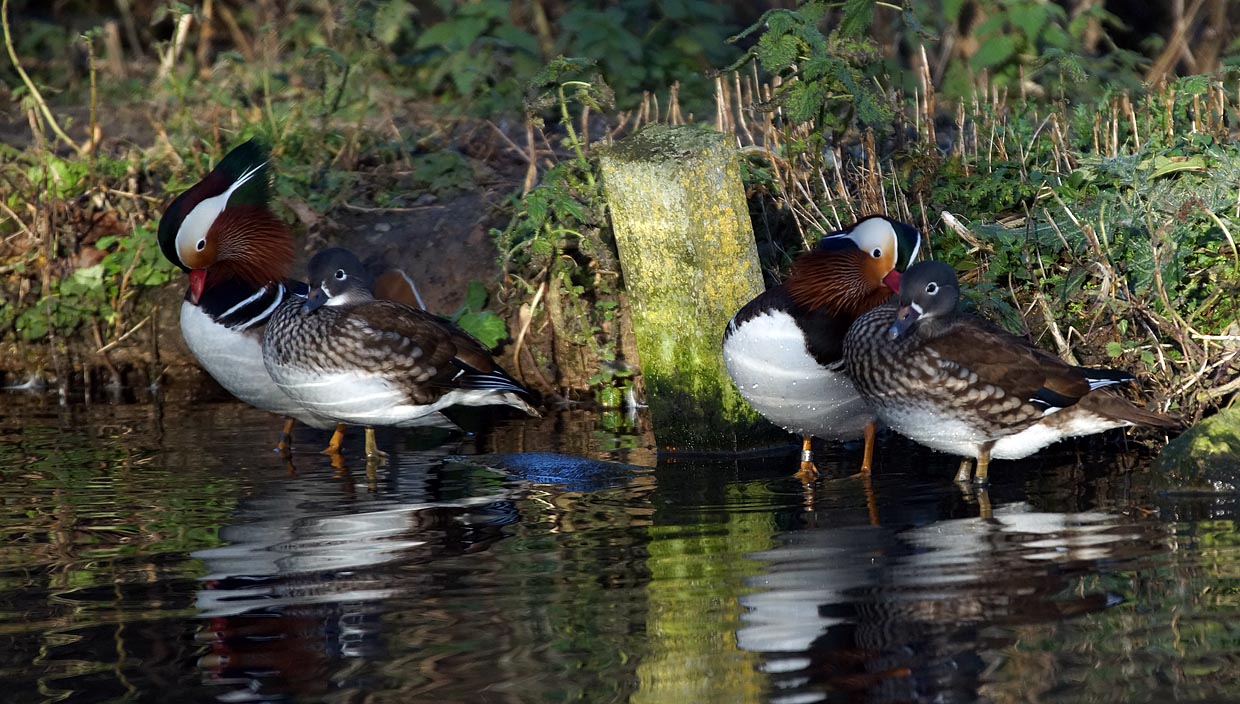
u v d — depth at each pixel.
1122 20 19.81
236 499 9.19
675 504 8.90
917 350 9.13
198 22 20.19
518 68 18.00
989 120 13.46
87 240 14.56
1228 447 8.91
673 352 10.70
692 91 17.66
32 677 6.14
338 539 8.12
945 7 17.27
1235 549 7.49
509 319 13.12
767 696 5.81
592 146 12.04
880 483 9.43
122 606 6.98
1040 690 5.82
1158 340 10.41
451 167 14.94
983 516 8.37
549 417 12.21
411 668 6.16
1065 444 10.34
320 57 15.95
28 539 8.22
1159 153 11.49
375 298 10.75
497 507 8.88
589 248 12.30
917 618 6.59
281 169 14.65
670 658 6.19
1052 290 11.12
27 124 17.66
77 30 21.17
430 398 10.59
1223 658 6.05
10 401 13.08
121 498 9.23
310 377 10.35
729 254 10.59
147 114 16.17
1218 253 10.79
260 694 5.95
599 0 19.78
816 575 7.23
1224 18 18.47
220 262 11.05
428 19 20.33
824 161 12.71
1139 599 6.77
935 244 11.66
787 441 10.96
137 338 13.97
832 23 18.25
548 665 6.15
